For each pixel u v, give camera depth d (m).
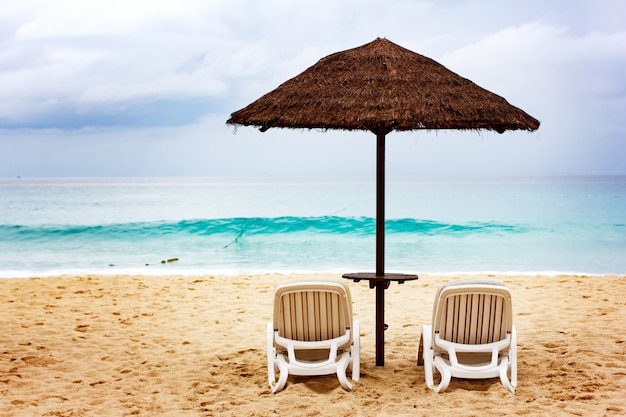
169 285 12.29
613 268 17.27
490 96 5.79
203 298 10.84
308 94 5.70
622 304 9.86
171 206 48.62
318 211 44.16
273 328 5.58
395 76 5.75
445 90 5.69
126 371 6.42
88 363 6.68
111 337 7.86
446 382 5.30
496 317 5.43
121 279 13.13
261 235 26.23
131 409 5.24
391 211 42.47
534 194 61.16
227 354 7.05
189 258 19.72
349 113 5.40
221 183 130.62
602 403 5.14
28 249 22.95
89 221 37.09
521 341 7.43
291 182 131.00
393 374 6.05
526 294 10.96
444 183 109.62
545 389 5.53
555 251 20.91
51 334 7.97
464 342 5.49
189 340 7.70
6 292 11.49
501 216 35.97
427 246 22.16
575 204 45.12
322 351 5.82
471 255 19.94
